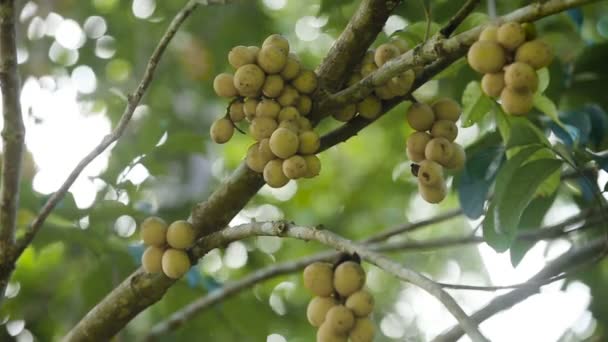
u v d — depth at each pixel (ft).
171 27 12.12
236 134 29.17
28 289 21.21
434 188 11.56
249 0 25.08
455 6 17.24
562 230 15.92
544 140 13.80
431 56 10.66
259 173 12.76
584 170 14.30
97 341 13.79
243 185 12.85
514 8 17.60
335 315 10.27
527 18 9.90
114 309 13.51
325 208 30.94
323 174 31.17
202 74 26.40
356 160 31.30
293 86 11.66
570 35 19.08
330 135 12.60
